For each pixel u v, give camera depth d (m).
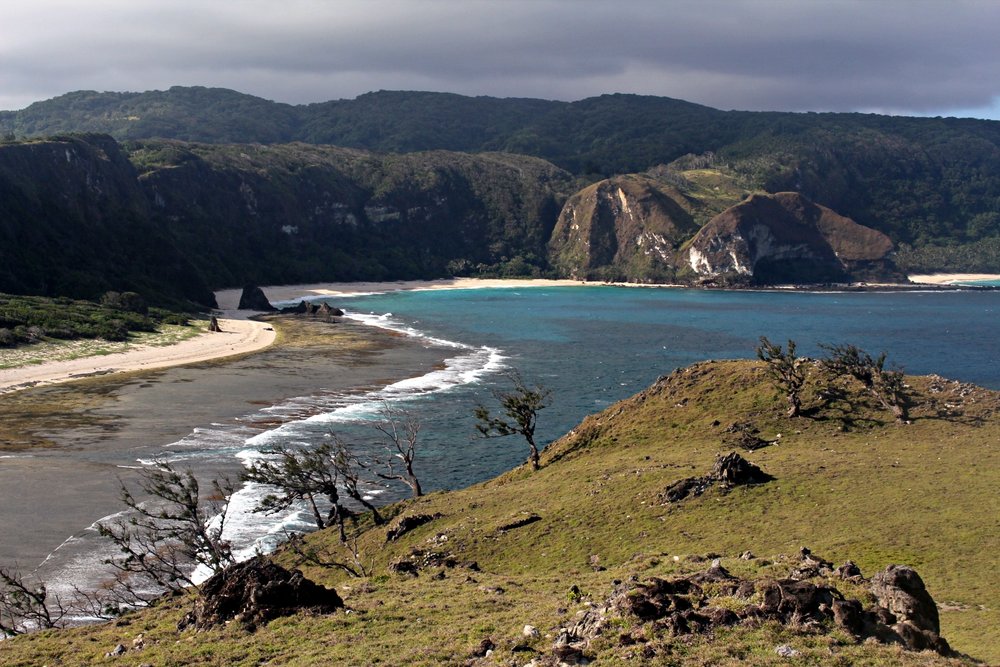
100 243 184.50
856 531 34.16
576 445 59.31
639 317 197.88
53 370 99.94
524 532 40.66
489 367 115.06
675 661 17.27
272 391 92.75
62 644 23.66
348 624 22.62
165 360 112.62
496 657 19.02
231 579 24.64
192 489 44.12
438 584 28.41
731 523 37.38
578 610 21.75
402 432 74.06
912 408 54.22
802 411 55.50
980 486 38.41
